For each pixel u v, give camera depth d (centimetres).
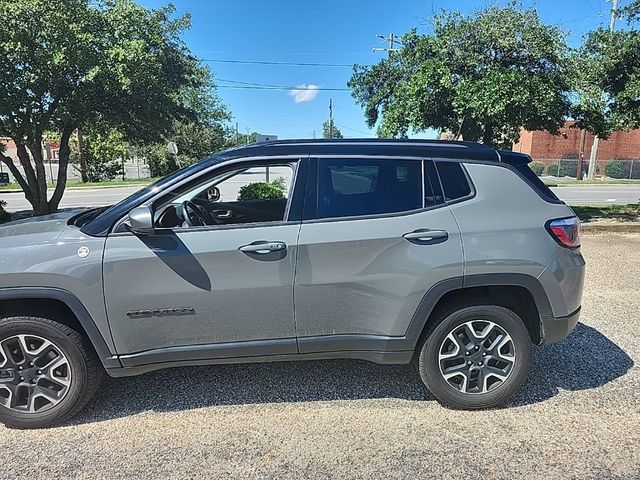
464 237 301
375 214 303
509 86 945
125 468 261
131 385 355
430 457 269
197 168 303
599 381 355
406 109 1062
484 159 318
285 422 305
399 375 367
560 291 311
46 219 343
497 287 320
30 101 1034
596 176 3900
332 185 306
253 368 380
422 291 300
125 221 292
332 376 366
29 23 946
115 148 3791
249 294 294
